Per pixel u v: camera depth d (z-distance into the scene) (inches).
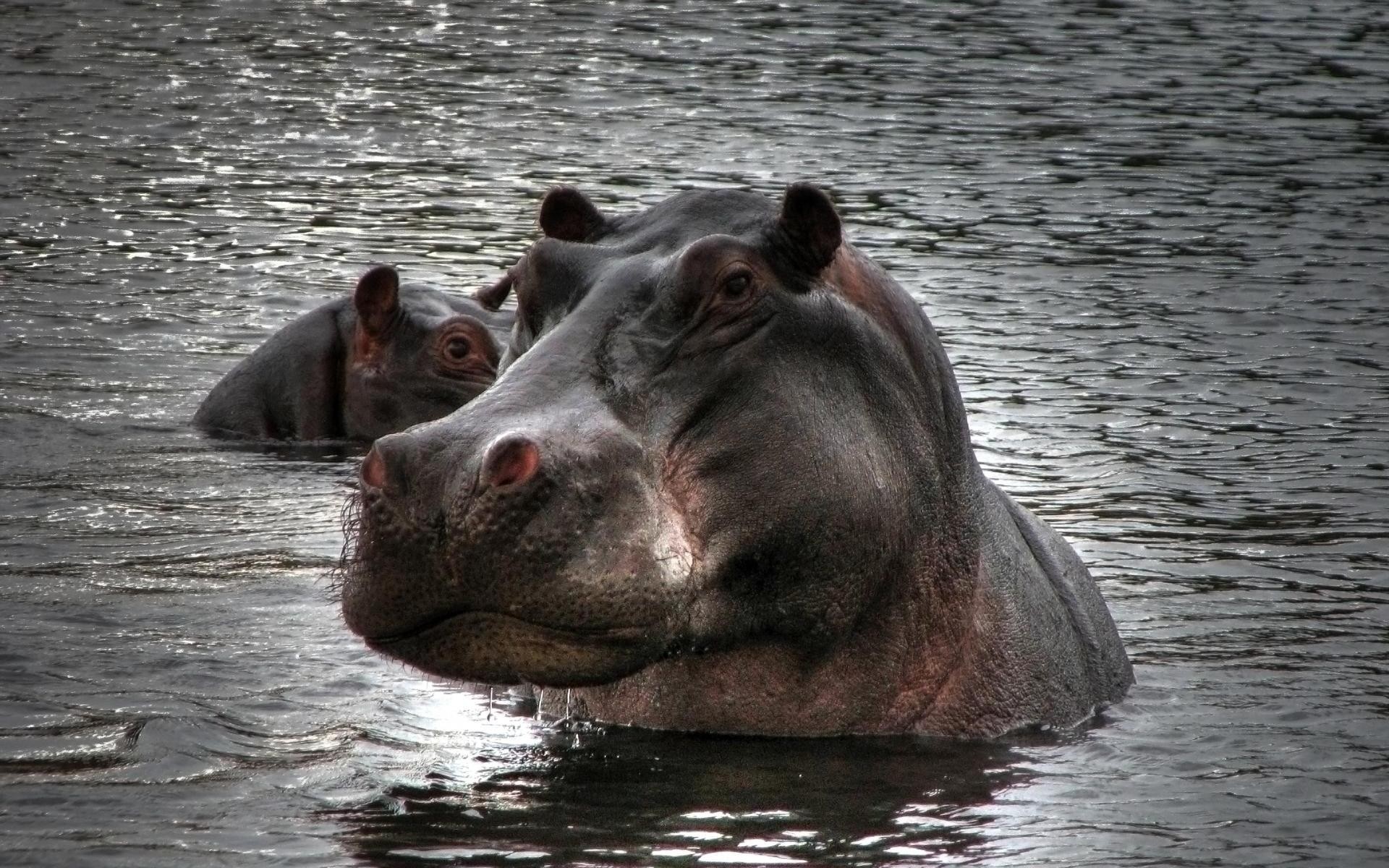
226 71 4409.5
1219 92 4308.6
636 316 845.8
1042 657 961.5
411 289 1809.8
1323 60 4783.5
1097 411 1825.8
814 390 865.5
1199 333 2203.5
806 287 877.2
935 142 3661.4
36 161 3312.0
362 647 1027.3
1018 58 4758.9
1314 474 1592.0
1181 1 5728.3
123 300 2271.2
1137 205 3088.1
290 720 901.2
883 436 893.2
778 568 855.1
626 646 792.9
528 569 762.2
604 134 3722.9
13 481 1448.1
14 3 5241.1
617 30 5162.4
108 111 3858.3
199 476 1507.1
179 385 1857.8
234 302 2293.3
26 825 746.2
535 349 837.2
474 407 801.6
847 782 837.2
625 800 800.3
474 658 780.0
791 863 725.3
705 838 753.0
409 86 4286.4
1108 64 4680.1
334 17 5295.3
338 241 2721.5
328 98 4094.5
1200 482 1560.0
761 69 4557.1
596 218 920.9
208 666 979.9
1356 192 3216.0
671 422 831.1
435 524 761.0
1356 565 1309.1
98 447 1595.7
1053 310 2322.8
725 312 849.5
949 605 924.0
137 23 5039.4
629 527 790.5
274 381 1722.4
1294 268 2598.4
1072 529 1402.6
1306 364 2047.2
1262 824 796.6
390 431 1707.7
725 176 3267.7
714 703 905.5
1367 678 1045.2
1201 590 1243.8
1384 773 874.8
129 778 807.1
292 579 1168.2
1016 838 769.6
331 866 708.0
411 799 793.6
